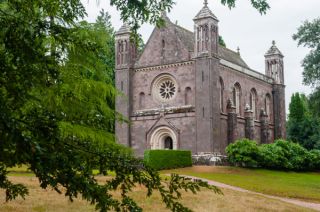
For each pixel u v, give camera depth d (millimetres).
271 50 67562
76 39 6539
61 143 5816
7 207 18109
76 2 6770
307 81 48406
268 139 62812
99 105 12289
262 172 47344
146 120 55250
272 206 25203
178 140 52531
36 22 5941
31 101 6465
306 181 42438
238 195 27750
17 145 5059
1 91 5613
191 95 53156
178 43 54750
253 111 61625
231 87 56750
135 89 56938
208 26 52531
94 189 5840
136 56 58250
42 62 5727
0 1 6637
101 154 6465
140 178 6535
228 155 50562
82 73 12328
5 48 5754
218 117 52094
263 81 64438
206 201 24281
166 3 11047
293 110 82688
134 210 6289
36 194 21547
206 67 51844
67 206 19469
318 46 47750
